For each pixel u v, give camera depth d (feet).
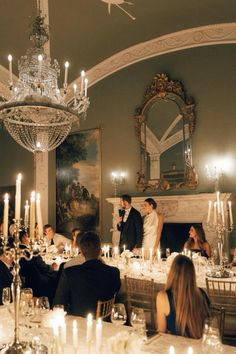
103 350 7.23
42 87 15.74
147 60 33.32
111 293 10.69
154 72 32.91
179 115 31.01
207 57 30.53
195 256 17.92
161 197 30.60
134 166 33.01
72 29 29.71
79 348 7.47
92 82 35.94
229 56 29.63
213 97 29.91
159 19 29.48
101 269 10.68
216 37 29.91
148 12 28.35
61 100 17.58
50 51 31.76
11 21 27.71
